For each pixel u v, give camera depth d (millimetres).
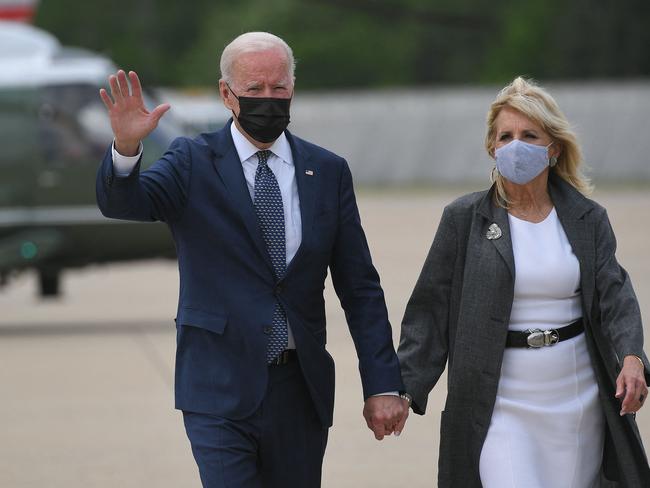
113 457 22672
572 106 113062
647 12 134000
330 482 20562
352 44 174125
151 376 30953
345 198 14320
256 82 13703
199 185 13898
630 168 112125
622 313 14039
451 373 14547
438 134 117438
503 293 14289
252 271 13844
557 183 14656
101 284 54469
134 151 13430
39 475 21484
